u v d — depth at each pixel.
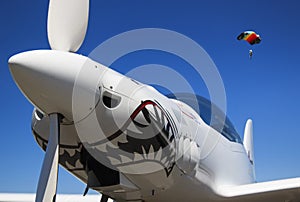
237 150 4.41
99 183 3.15
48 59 2.83
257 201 3.88
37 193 2.82
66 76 2.84
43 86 2.81
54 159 2.87
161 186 3.35
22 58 2.79
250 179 4.55
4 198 4.96
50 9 3.17
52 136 2.90
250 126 6.75
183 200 3.62
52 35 3.16
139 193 3.31
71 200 5.13
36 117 3.11
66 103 2.86
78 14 3.18
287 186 3.69
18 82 2.83
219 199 3.85
